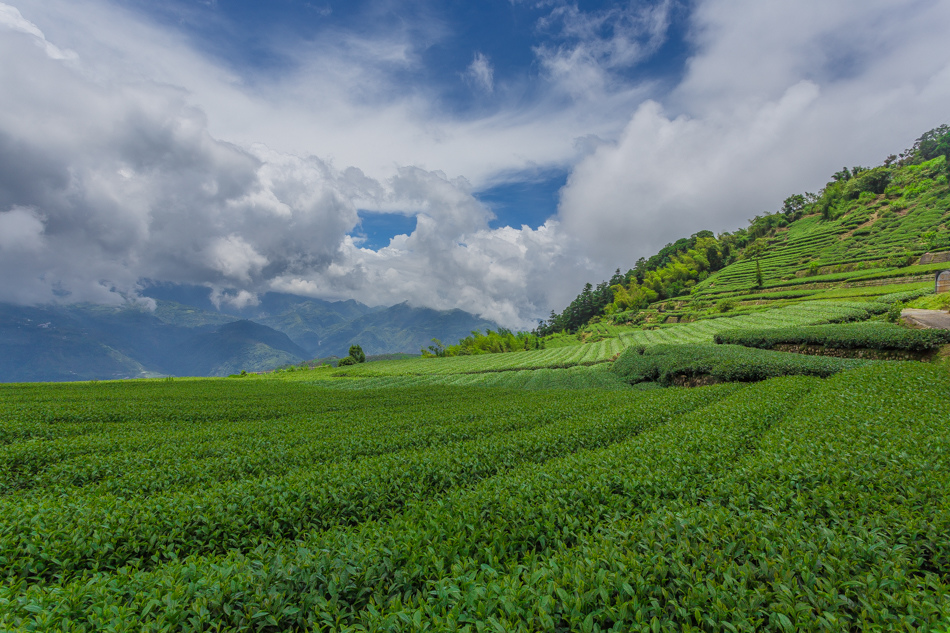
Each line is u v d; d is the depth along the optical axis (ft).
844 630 14.10
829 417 43.37
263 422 71.41
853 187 495.82
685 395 72.54
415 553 19.89
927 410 42.73
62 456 47.91
